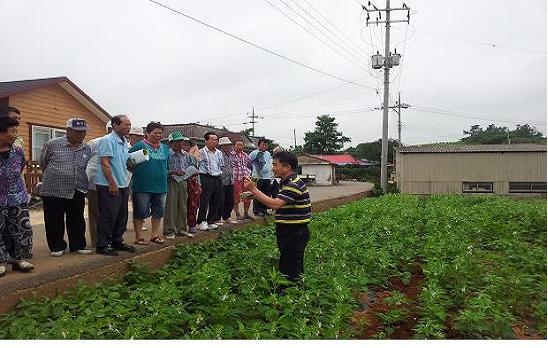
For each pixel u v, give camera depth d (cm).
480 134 8075
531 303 688
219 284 632
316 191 3328
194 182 933
